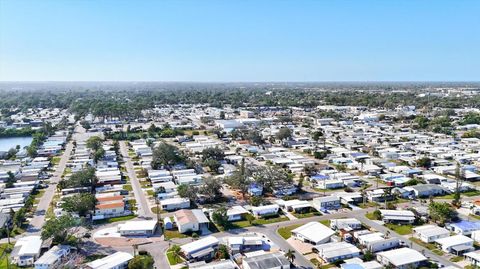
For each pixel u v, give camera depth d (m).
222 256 84.25
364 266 78.06
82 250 88.38
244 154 191.62
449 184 135.12
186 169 159.25
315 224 98.56
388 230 99.31
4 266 81.31
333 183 137.38
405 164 169.62
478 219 106.12
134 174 158.25
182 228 98.12
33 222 106.75
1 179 150.50
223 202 122.38
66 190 132.00
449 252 86.69
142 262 76.31
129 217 109.69
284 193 130.38
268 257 80.38
